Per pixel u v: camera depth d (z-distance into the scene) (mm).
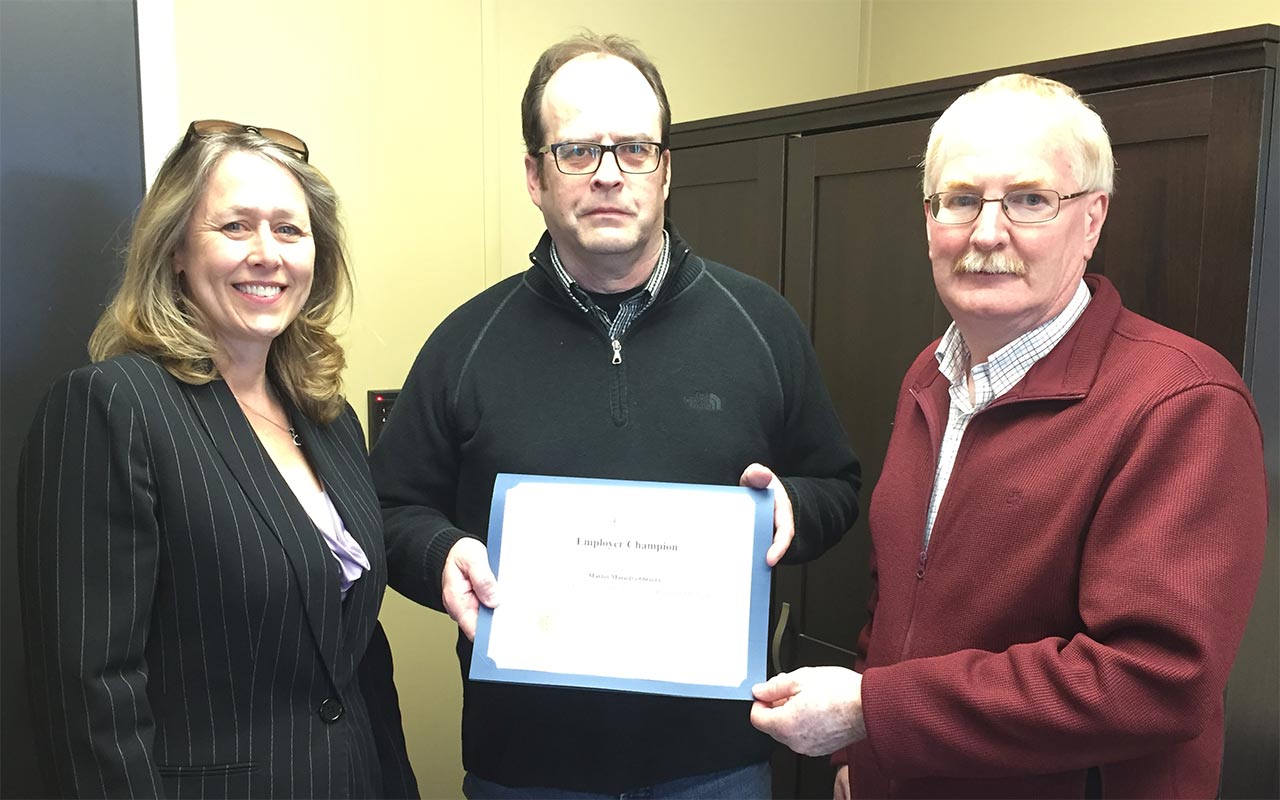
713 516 1159
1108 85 1275
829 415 1457
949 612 1042
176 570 998
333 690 1119
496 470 1297
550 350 1322
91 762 926
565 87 1235
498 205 2113
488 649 1132
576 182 1226
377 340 1982
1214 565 852
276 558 1039
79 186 1303
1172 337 967
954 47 2414
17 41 1225
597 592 1147
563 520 1178
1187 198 1190
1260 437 943
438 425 1372
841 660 1788
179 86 1682
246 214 1063
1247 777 1298
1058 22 2160
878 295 1646
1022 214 979
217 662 1024
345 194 1899
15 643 1249
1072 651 893
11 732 1253
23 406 1247
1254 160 1115
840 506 1352
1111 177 1024
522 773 1301
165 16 1399
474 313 1397
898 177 1577
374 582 1199
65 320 1293
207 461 1027
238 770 1032
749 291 1403
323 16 1827
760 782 1353
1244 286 1137
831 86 2678
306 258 1129
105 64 1328
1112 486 900
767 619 1121
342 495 1211
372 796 1179
